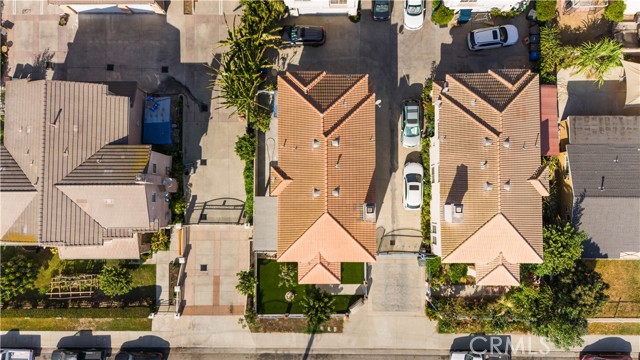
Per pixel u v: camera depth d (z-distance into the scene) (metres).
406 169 34.66
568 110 35.75
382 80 35.94
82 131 30.42
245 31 31.83
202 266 35.84
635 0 33.91
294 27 34.78
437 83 32.19
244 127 35.91
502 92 30.72
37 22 36.09
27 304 35.53
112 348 36.03
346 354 36.00
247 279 33.75
